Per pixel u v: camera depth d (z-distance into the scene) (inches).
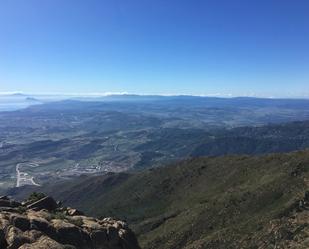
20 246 746.2
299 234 2461.9
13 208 985.5
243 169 4940.9
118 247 958.4
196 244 3070.9
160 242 3484.3
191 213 3949.3
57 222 883.4
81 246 861.2
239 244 2711.6
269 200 3366.1
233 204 3619.6
